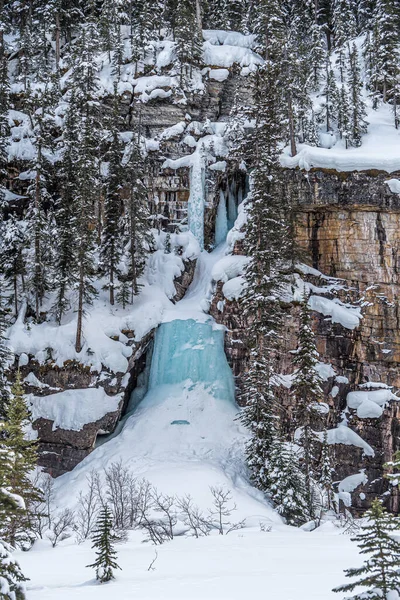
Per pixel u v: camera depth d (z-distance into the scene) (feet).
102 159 132.46
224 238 140.97
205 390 112.16
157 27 173.58
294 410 105.70
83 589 36.11
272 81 124.16
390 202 109.40
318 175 115.24
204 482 85.20
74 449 103.91
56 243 119.03
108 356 111.45
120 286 120.78
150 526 68.80
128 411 115.14
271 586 33.58
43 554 55.42
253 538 61.21
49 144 132.87
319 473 95.71
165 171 141.18
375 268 109.70
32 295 121.08
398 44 171.01
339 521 79.82
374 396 103.45
